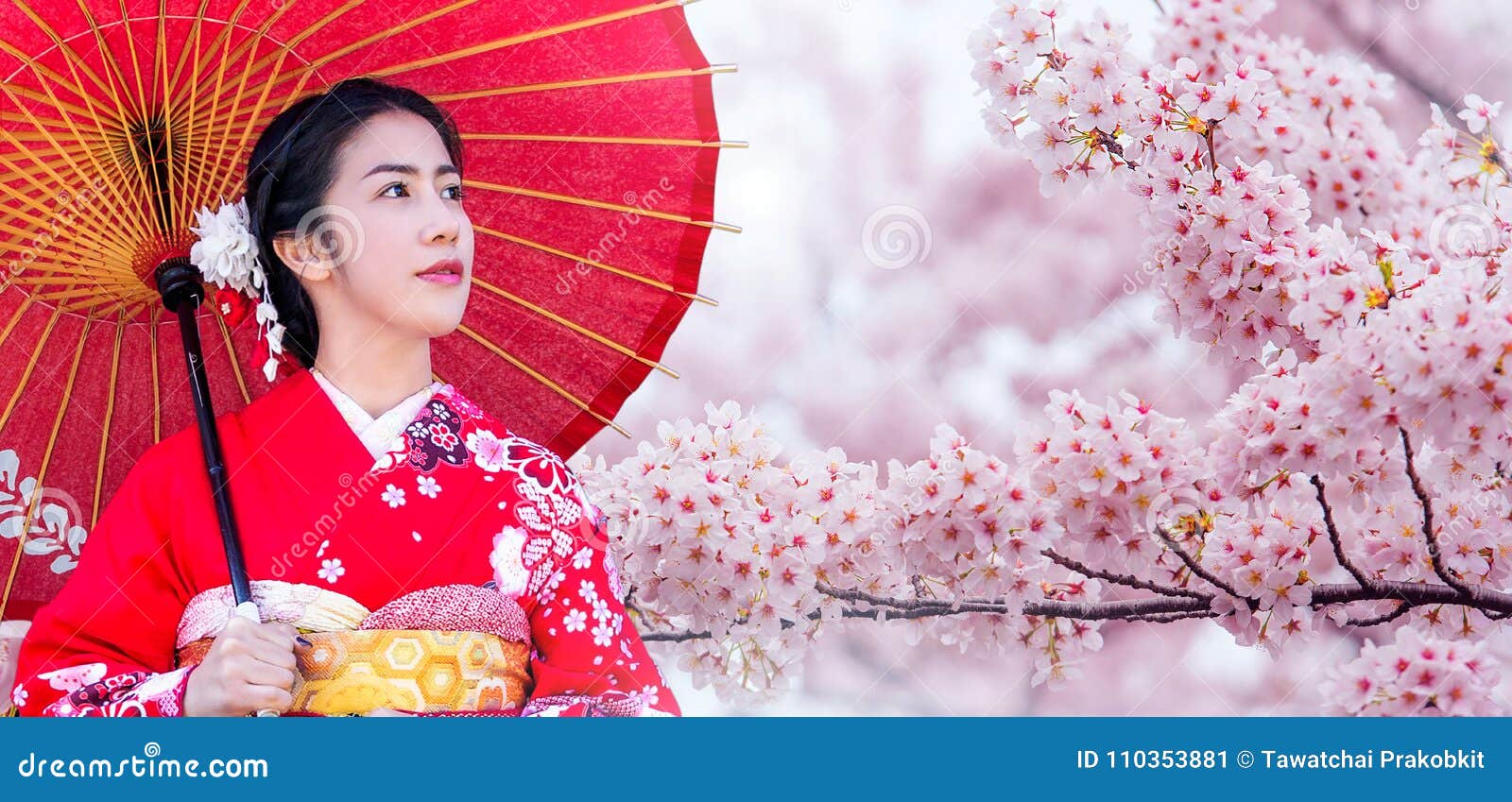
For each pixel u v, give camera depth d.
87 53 2.50
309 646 2.22
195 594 2.33
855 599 2.84
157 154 2.58
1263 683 5.19
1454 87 5.08
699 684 3.05
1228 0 3.26
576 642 2.45
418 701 2.23
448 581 2.34
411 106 2.60
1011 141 2.77
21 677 2.32
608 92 2.86
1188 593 2.64
